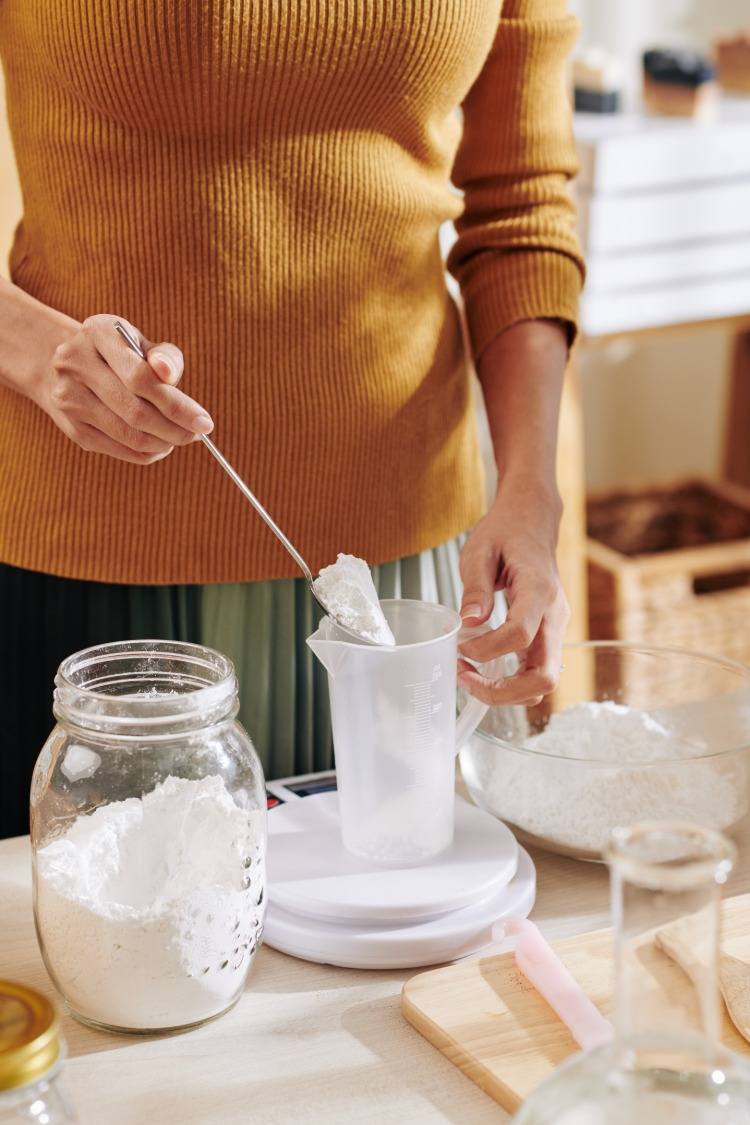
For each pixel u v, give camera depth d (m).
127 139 1.00
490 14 1.07
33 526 1.11
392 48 1.00
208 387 1.06
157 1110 0.70
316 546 1.13
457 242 1.30
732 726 1.04
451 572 1.25
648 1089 0.54
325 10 0.96
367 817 0.90
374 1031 0.77
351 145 1.04
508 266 1.23
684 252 2.13
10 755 1.21
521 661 1.08
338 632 0.88
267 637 1.15
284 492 1.10
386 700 0.87
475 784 1.01
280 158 1.02
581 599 2.08
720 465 3.00
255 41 0.96
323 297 1.06
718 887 0.55
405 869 0.90
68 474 1.09
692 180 2.09
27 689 1.18
